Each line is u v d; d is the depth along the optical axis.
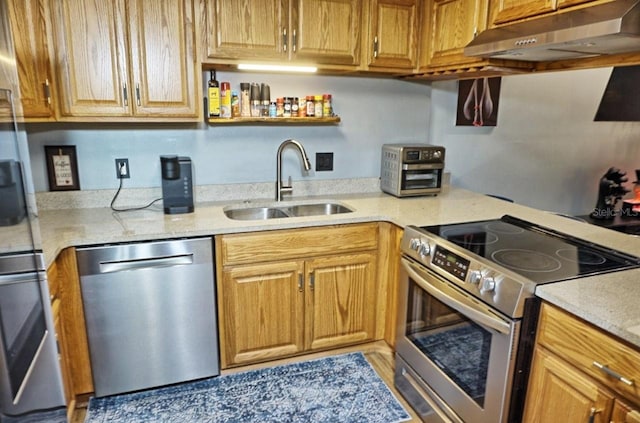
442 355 1.77
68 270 1.80
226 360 2.17
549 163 3.77
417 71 2.49
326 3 2.21
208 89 2.21
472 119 3.18
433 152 2.60
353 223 2.20
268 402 2.04
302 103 2.45
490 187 3.54
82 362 1.93
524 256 1.62
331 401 2.05
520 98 3.45
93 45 1.91
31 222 1.15
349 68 2.34
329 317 2.29
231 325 2.12
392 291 2.28
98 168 2.27
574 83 3.66
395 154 2.58
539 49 1.65
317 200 2.59
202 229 1.94
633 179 4.23
